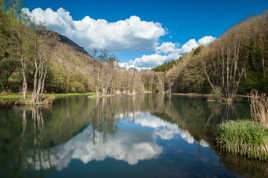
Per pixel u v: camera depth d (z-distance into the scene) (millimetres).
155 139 9070
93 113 17656
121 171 5414
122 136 9656
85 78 80562
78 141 8609
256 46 34688
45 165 5883
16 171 5395
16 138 8836
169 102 31562
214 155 6688
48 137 9141
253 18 34875
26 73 31297
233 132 6984
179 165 5852
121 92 71688
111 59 52594
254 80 32938
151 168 5621
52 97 31875
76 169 5559
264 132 6414
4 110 17578
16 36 22219
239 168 5516
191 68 62219
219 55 39469
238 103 26016
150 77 104938
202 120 13984
